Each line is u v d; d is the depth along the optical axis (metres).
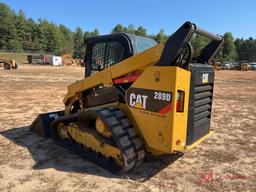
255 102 12.95
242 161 5.37
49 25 125.88
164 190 4.15
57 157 5.30
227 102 12.86
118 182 4.36
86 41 5.57
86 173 4.64
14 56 88.25
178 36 3.96
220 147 6.14
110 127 4.41
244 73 46.38
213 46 5.21
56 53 122.50
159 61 4.17
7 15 111.50
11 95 13.46
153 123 4.24
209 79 4.94
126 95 4.57
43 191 4.05
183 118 4.16
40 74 30.47
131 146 4.43
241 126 8.05
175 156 5.45
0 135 6.70
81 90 5.53
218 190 4.21
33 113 9.30
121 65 4.69
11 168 4.80
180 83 4.00
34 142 6.17
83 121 5.43
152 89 4.19
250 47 116.38
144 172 4.73
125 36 4.91
